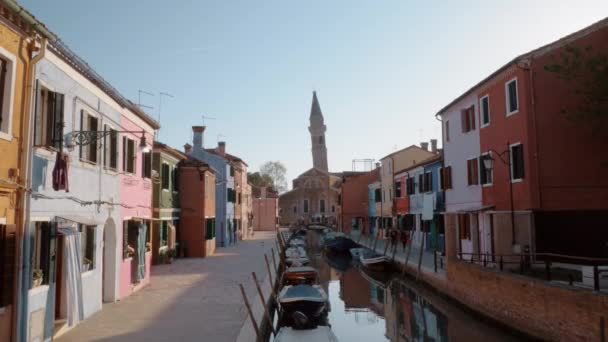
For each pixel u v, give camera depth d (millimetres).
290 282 21703
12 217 8500
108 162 13375
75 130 11008
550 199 16359
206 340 10172
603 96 14766
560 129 16594
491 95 19500
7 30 8320
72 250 10500
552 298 11141
